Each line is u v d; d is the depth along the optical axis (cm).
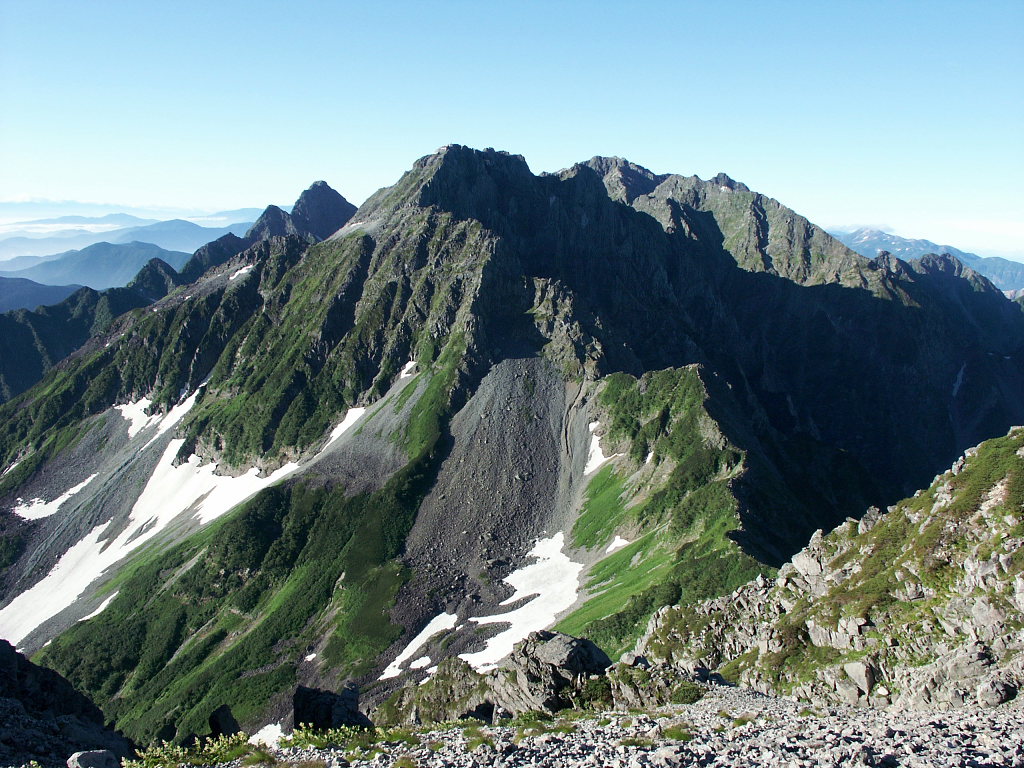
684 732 3759
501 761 3444
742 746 3338
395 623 15275
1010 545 5325
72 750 4125
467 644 13900
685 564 12581
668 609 8744
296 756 3806
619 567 15088
